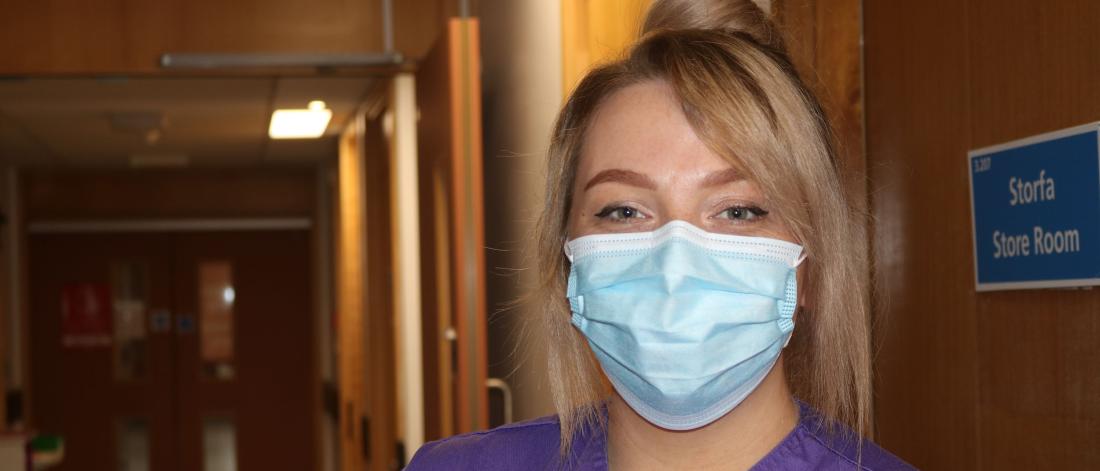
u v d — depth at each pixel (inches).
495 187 124.5
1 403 225.8
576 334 39.1
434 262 115.6
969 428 56.6
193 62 137.2
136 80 163.3
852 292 35.2
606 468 37.2
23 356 251.0
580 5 89.3
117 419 275.1
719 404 33.9
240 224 272.8
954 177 57.4
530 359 99.3
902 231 62.5
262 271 281.1
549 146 37.9
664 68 33.1
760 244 33.4
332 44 142.4
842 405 35.7
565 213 37.7
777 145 32.5
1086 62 47.8
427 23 143.8
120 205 266.8
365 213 182.7
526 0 106.1
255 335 280.7
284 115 194.9
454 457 41.3
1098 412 47.6
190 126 203.6
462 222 103.7
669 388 33.1
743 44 33.6
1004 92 53.3
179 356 277.9
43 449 210.4
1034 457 51.6
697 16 37.8
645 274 33.8
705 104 31.9
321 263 266.2
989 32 54.4
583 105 36.0
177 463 277.0
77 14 138.5
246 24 140.9
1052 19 49.9
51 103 178.7
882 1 64.0
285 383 281.3
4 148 223.6
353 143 207.5
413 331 152.5
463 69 105.3
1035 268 50.5
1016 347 52.9
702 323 32.8
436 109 112.9
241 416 279.6
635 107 33.6
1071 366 49.1
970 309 56.4
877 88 64.7
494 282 123.9
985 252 54.3
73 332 273.7
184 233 278.5
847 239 35.2
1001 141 53.5
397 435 153.4
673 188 33.0
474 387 102.5
